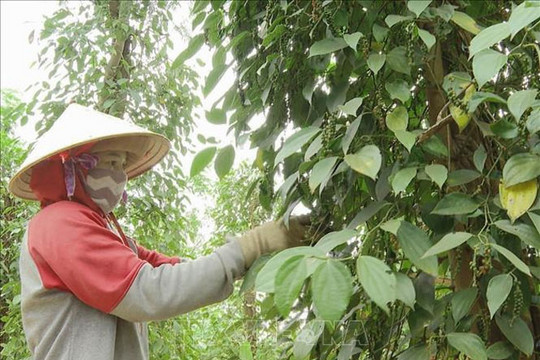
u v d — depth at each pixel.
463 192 1.05
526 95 0.89
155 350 2.90
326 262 0.78
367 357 1.18
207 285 1.12
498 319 0.96
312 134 1.05
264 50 1.29
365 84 1.20
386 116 1.07
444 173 0.96
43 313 1.18
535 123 0.90
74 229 1.16
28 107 3.19
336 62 1.19
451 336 0.94
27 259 1.23
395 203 1.06
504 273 0.97
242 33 1.29
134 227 3.18
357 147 1.07
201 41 1.44
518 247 1.00
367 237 0.96
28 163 1.23
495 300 0.86
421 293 1.00
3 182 3.44
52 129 1.31
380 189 1.07
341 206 1.14
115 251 1.15
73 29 3.08
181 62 1.47
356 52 1.06
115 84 3.08
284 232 1.19
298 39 1.21
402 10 1.17
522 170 0.92
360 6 1.18
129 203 3.12
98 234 1.17
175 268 1.14
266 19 1.24
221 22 1.43
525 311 0.98
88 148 1.28
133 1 3.17
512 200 0.92
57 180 1.27
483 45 0.87
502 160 1.08
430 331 1.04
